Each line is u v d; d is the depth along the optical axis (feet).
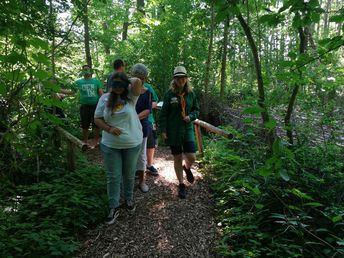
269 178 13.38
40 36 12.60
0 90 6.34
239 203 13.55
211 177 17.16
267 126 7.43
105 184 14.82
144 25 35.37
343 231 11.84
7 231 11.05
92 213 12.55
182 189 14.67
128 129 12.03
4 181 10.43
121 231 11.84
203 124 18.89
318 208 12.81
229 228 12.07
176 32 31.94
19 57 5.76
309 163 15.30
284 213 12.04
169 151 23.09
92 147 22.76
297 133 17.66
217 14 8.71
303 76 12.89
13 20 6.33
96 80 21.68
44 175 15.67
